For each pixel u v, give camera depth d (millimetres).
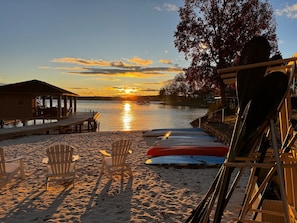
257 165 2309
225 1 26391
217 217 2436
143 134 14172
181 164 7391
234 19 26109
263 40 2576
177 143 9594
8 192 5543
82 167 7535
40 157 8984
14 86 22734
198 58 27641
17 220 4273
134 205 4816
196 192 5457
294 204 3055
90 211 4590
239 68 2449
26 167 7566
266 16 26609
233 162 2482
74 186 5887
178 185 5914
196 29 27000
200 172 6973
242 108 2525
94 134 15125
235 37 25984
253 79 2512
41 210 4641
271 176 2896
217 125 14969
